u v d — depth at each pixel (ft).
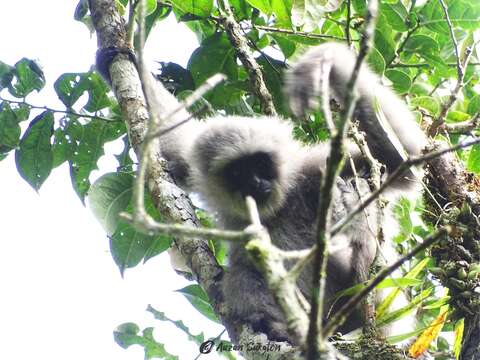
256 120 30.60
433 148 24.13
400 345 24.97
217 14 29.45
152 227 10.57
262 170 29.71
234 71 29.60
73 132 29.89
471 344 20.70
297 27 28.22
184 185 31.12
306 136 32.24
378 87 27.25
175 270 29.45
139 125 25.29
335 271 27.89
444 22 28.68
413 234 30.68
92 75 29.45
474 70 30.96
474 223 22.18
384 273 11.10
